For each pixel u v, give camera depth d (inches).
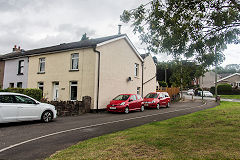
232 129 261.9
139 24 259.4
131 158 156.6
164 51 271.7
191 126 296.7
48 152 186.5
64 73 653.9
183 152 167.6
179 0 214.4
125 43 734.5
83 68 605.6
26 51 962.7
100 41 604.1
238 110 488.7
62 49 657.0
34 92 535.8
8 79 876.6
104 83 612.4
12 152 186.7
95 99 573.0
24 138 242.4
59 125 337.1
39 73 737.6
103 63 612.7
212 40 247.8
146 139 214.7
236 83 1845.5
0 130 289.9
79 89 605.3
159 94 714.2
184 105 828.6
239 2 224.7
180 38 242.1
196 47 244.4
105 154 168.1
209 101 1070.4
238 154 159.3
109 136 238.1
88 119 415.2
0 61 935.7
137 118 425.4
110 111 573.6
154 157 157.2
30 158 169.8
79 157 161.9
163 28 250.8
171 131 258.4
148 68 908.6
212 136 224.1
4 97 319.3
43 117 364.8
